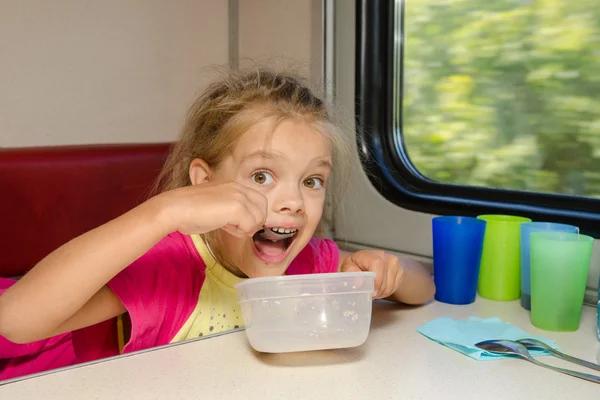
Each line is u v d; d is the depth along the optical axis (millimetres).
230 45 1653
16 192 1191
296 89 977
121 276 889
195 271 984
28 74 1385
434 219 1064
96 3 1457
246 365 699
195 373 675
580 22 1116
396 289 909
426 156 1354
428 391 639
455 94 1289
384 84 1374
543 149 1179
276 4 1541
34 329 751
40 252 1219
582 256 881
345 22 1400
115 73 1497
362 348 763
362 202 1419
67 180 1247
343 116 1254
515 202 1184
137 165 1333
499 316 962
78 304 750
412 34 1338
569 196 1128
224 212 724
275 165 863
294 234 916
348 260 904
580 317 950
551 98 1158
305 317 701
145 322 891
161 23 1547
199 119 1033
